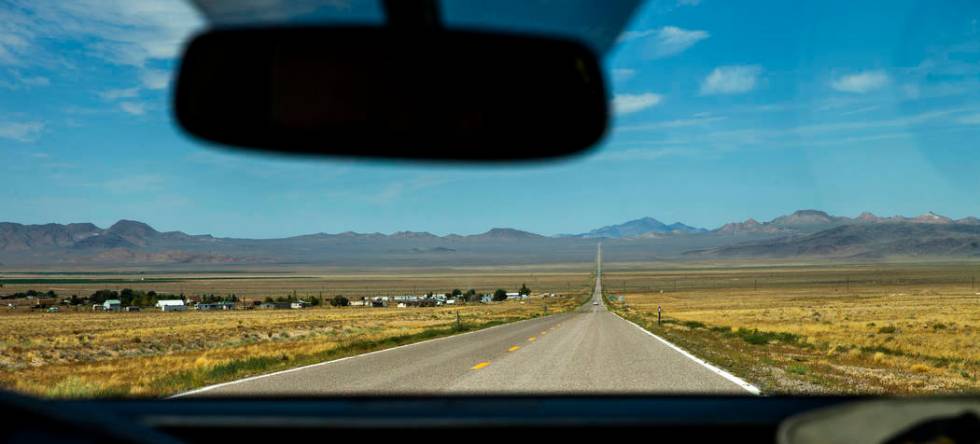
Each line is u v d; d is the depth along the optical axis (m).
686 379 14.62
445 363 18.64
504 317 77.44
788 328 47.44
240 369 18.62
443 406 4.34
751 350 26.62
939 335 37.53
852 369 18.81
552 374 15.62
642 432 3.79
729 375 15.45
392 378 15.08
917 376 16.92
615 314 78.69
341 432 3.79
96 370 22.72
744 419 3.84
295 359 22.42
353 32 2.13
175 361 24.92
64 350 38.34
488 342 28.02
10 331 66.31
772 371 16.75
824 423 3.21
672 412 4.11
